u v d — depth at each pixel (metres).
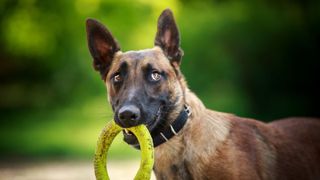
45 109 30.66
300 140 7.02
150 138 6.10
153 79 6.28
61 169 14.27
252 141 6.53
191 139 6.29
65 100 29.66
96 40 6.76
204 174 6.22
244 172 6.24
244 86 26.09
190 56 26.50
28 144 20.36
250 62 25.70
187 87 6.56
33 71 29.53
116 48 6.69
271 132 6.83
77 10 19.33
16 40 20.47
